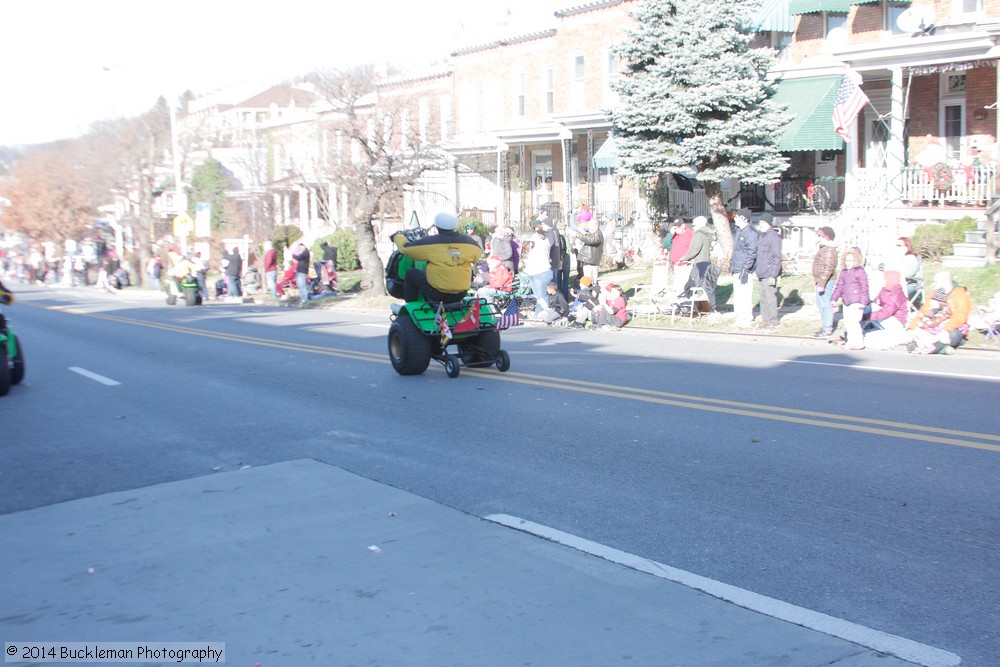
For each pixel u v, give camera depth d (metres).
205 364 15.38
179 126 50.56
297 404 11.38
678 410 10.07
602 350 15.38
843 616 4.86
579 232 20.48
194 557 6.02
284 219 46.25
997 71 21.08
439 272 12.48
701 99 23.16
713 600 5.08
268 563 5.86
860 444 8.31
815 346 15.30
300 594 5.34
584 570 5.58
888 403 10.07
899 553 5.71
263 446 9.23
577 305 19.30
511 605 5.09
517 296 21.11
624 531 6.30
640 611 4.96
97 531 6.66
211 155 50.62
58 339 20.53
